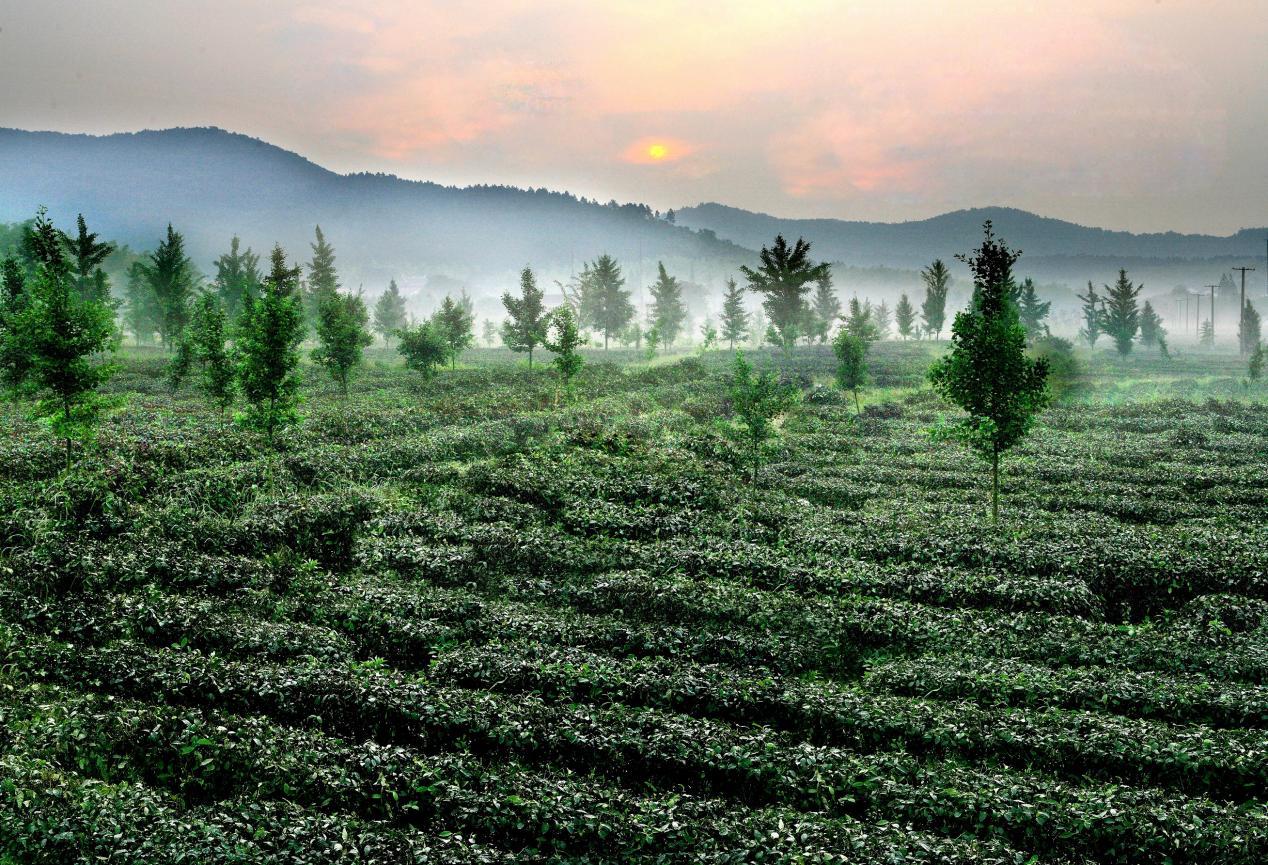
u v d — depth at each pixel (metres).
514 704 13.43
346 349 54.75
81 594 17.47
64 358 25.80
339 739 12.35
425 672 15.41
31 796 10.50
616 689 14.26
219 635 15.93
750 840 10.08
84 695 13.57
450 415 43.62
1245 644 16.78
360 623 17.27
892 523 25.45
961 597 19.38
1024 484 32.06
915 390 69.38
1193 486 31.97
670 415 48.09
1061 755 12.37
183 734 12.20
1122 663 15.91
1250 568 20.39
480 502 25.88
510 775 11.38
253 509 23.92
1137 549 21.94
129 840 9.82
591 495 27.30
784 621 17.70
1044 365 24.33
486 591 20.00
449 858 9.73
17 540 20.38
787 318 104.25
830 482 32.06
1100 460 37.66
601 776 12.17
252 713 13.54
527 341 76.12
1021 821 10.58
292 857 9.60
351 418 39.81
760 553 21.94
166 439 33.91
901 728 13.08
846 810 11.39
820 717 13.47
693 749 12.16
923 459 37.12
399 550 21.41
